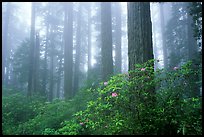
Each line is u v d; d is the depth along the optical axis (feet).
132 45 18.89
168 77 14.33
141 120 13.55
